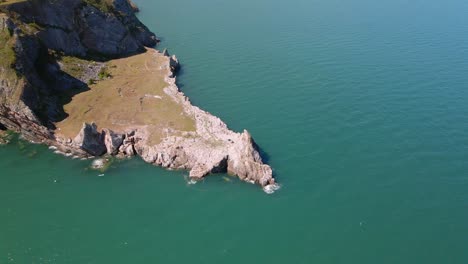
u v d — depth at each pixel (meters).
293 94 109.75
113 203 79.88
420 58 125.88
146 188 82.75
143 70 119.81
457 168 84.56
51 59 108.75
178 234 73.69
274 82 115.94
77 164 88.81
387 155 88.12
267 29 154.62
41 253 71.31
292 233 72.94
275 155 88.69
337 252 69.62
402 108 102.25
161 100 103.75
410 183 81.56
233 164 83.94
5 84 92.75
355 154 88.56
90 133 89.19
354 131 95.12
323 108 103.31
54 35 113.56
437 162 86.12
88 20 124.06
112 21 129.38
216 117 96.31
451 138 92.19
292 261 68.50
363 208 76.75
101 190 82.69
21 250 71.88
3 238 73.94
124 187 83.19
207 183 82.94
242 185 82.25
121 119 96.19
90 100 102.50
